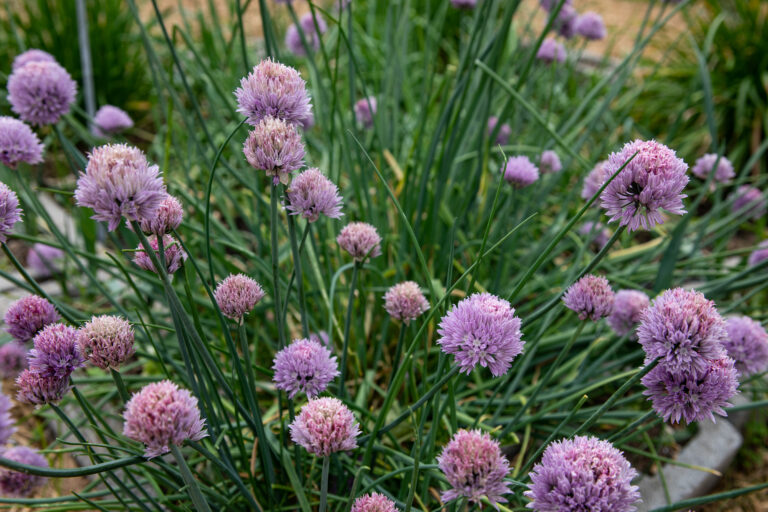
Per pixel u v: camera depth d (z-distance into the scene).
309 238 0.71
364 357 0.64
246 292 0.48
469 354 0.43
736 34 1.30
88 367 0.70
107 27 1.21
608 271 0.78
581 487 0.40
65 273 0.78
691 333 0.43
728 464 0.67
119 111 0.80
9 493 0.52
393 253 0.76
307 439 0.43
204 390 0.50
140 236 0.42
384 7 1.49
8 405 0.41
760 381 0.72
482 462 0.41
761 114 1.22
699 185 1.10
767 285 0.63
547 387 0.67
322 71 1.06
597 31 0.86
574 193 0.80
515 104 0.83
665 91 1.32
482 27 0.63
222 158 0.67
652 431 0.67
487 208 0.74
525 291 0.73
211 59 1.03
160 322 0.68
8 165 0.56
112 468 0.45
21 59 0.70
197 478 0.56
